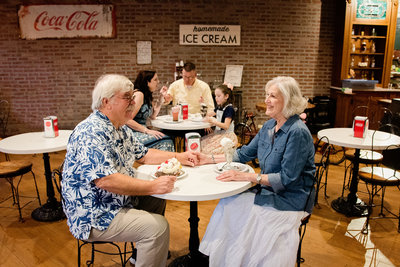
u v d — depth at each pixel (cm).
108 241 190
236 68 660
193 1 634
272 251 189
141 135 348
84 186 177
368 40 689
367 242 276
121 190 174
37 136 315
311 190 201
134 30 634
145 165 225
